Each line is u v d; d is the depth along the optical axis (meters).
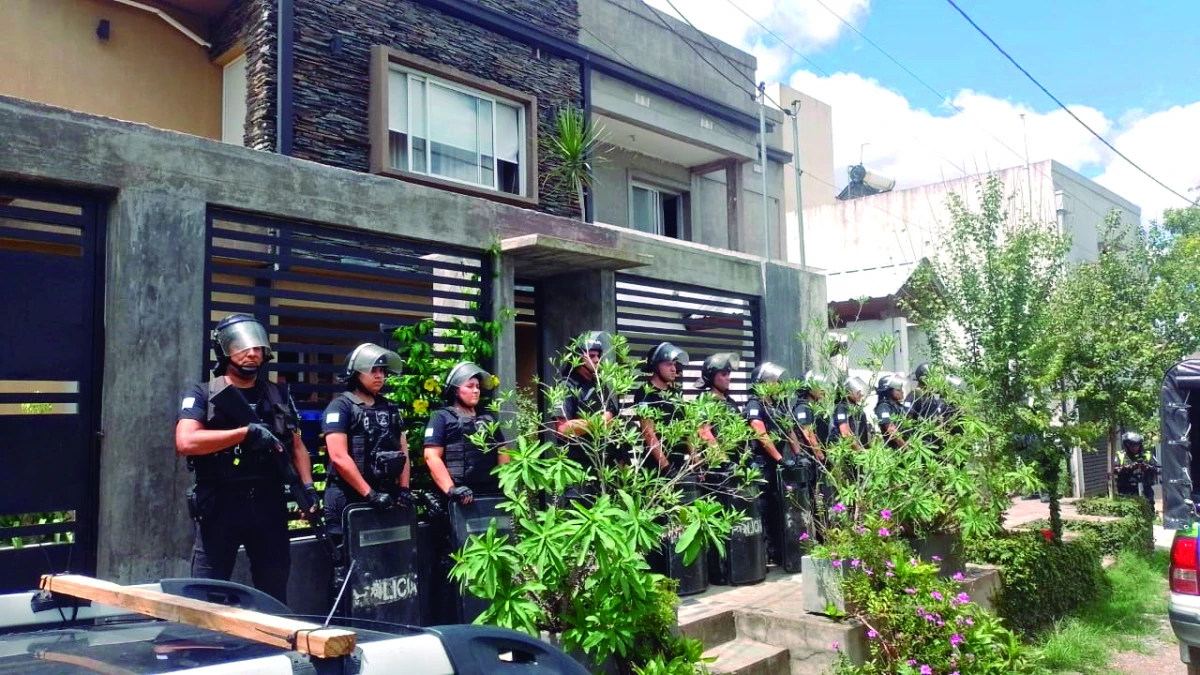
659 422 5.64
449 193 6.69
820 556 5.82
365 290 6.35
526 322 8.37
